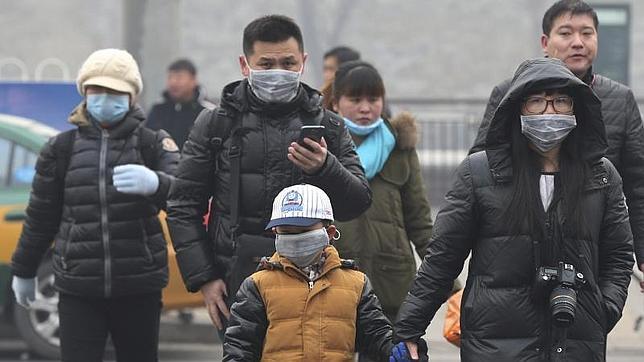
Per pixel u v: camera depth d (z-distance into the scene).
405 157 17.30
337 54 23.86
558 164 13.30
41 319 26.23
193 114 31.48
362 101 17.12
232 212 15.12
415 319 13.55
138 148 17.95
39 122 33.78
